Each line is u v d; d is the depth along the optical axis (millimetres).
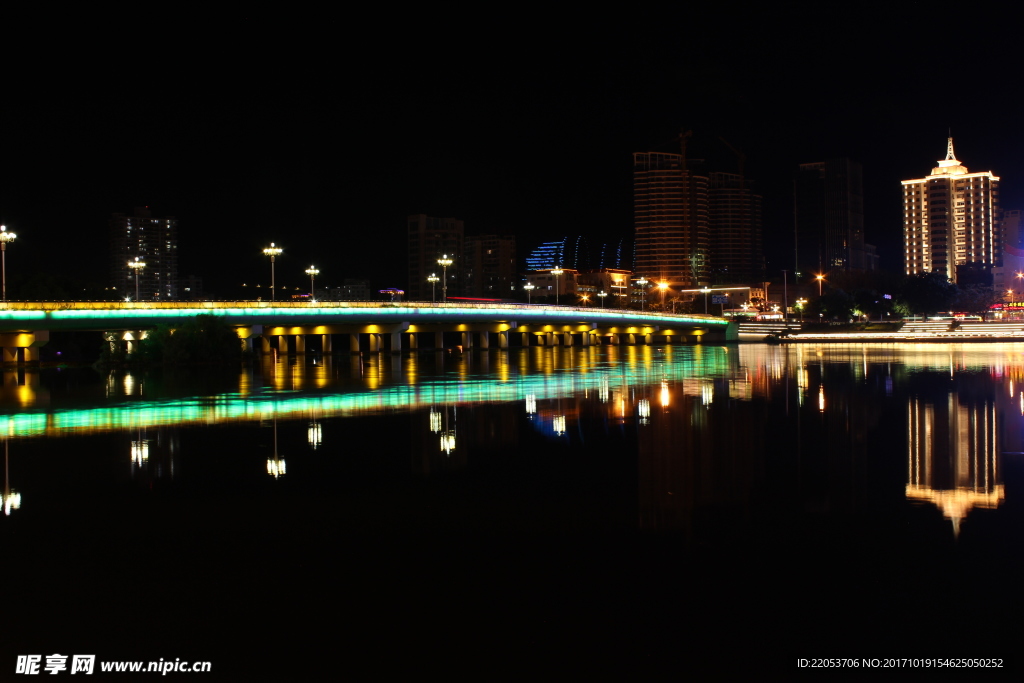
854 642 16094
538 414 50438
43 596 18578
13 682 14836
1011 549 21234
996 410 51469
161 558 21203
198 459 35062
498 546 21969
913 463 32969
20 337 109250
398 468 32688
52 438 41656
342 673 15031
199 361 112875
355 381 82188
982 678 14711
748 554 21094
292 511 25828
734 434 41312
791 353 145250
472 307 156625
